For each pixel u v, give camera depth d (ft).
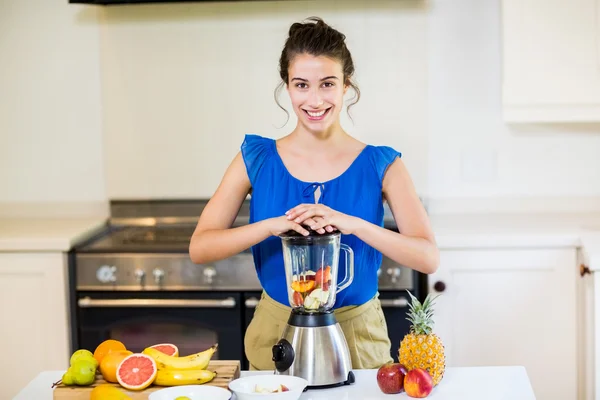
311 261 5.52
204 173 11.55
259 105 11.41
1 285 10.02
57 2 11.49
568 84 10.20
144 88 11.48
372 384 5.70
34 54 11.60
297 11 11.21
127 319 9.98
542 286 9.84
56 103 11.66
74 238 10.03
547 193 11.48
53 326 10.02
